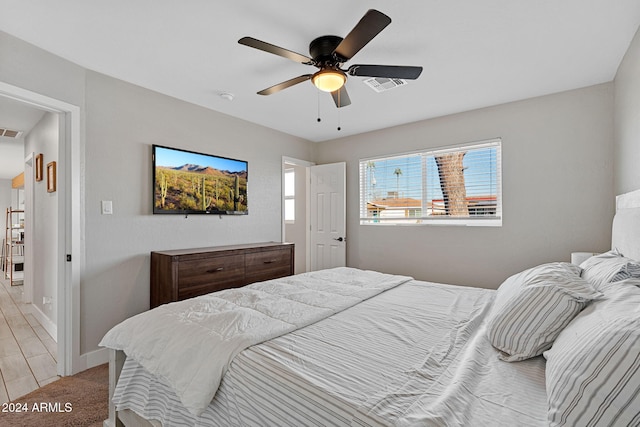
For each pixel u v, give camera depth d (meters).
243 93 2.94
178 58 2.30
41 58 2.15
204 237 3.30
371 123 3.86
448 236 3.56
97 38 2.04
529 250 3.08
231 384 1.09
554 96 2.94
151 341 1.36
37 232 3.48
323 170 4.60
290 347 1.22
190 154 3.15
